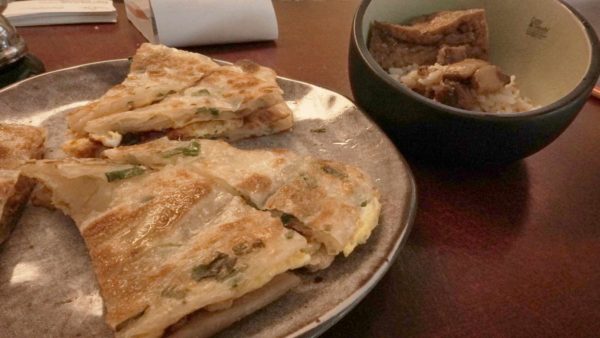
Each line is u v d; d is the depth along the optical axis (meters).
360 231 0.19
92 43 0.33
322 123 0.26
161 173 0.20
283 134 0.26
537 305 0.19
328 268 0.18
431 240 0.22
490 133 0.22
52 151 0.24
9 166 0.21
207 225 0.18
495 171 0.26
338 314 0.16
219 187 0.20
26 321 0.17
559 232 0.23
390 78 0.23
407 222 0.20
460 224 0.22
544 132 0.22
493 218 0.23
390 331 0.18
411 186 0.22
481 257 0.21
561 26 0.26
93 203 0.19
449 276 0.20
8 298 0.17
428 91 0.26
